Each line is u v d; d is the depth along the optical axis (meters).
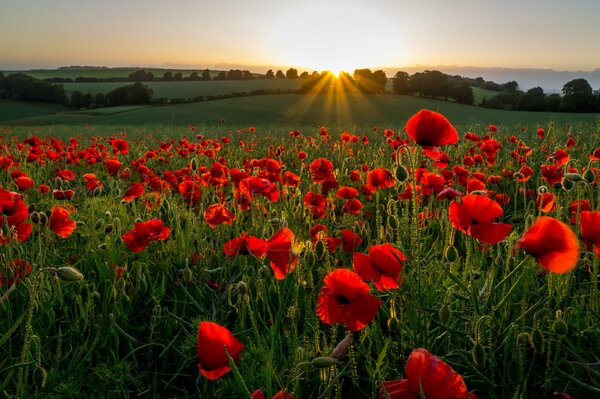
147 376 2.23
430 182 3.46
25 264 2.56
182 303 2.80
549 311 2.10
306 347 1.81
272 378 1.88
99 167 8.62
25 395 1.79
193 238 3.44
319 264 2.83
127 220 4.03
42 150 8.22
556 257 1.61
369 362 1.82
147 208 4.55
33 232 2.98
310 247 2.39
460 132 13.40
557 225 1.58
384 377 1.87
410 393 1.22
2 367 2.06
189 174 5.59
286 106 79.75
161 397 2.12
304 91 97.62
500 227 1.90
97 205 4.25
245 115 70.38
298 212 3.72
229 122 62.47
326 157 8.98
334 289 1.67
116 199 4.82
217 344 1.31
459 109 74.38
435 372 1.16
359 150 9.34
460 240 3.50
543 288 2.53
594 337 2.10
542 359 2.08
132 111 78.00
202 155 7.68
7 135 21.23
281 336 2.32
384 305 2.42
